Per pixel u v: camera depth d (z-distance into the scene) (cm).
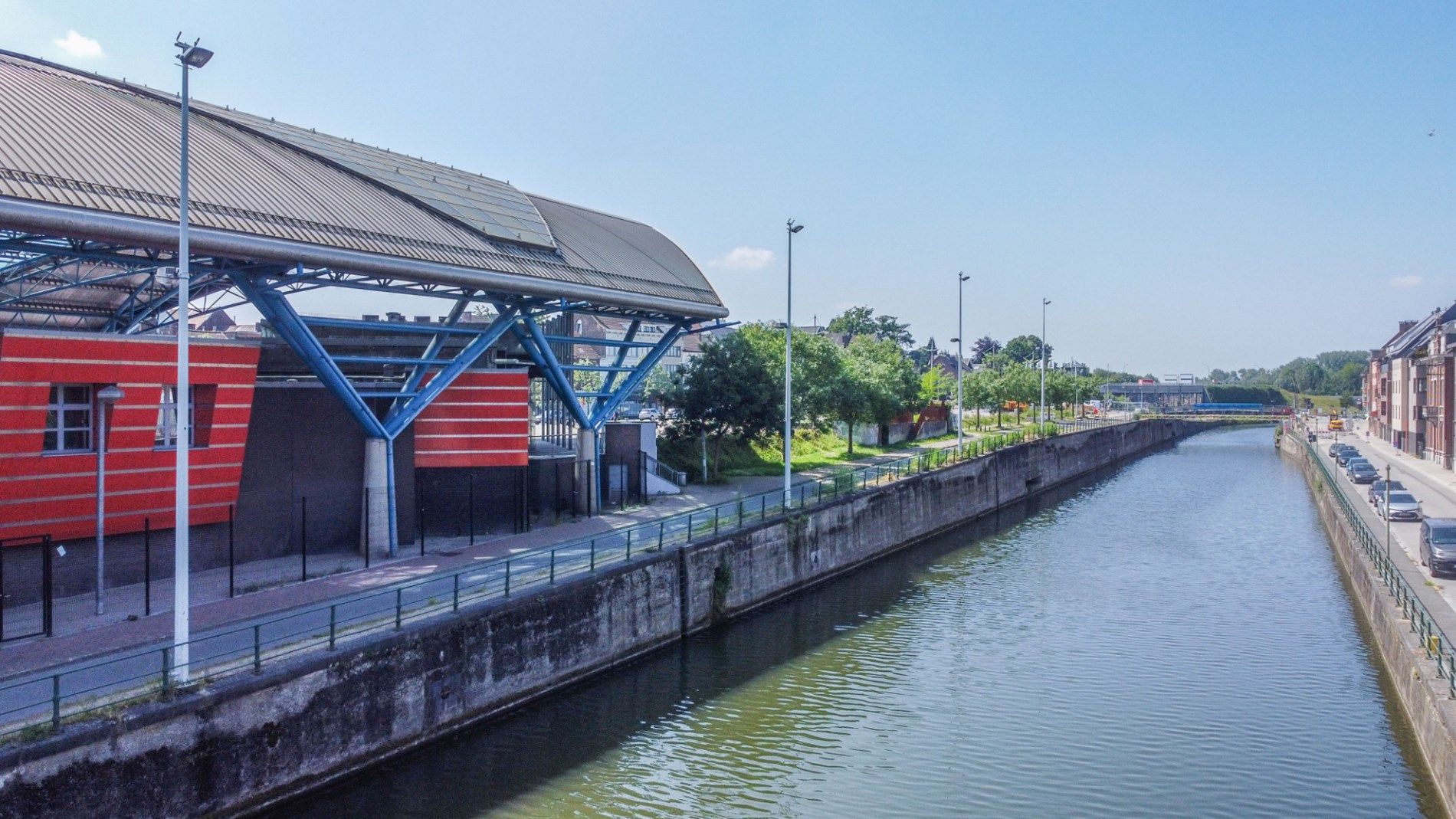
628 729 2544
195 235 2530
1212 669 3038
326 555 3391
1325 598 3953
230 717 1906
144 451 2753
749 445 6825
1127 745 2452
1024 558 4956
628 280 4300
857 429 8500
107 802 1697
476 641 2512
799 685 2908
